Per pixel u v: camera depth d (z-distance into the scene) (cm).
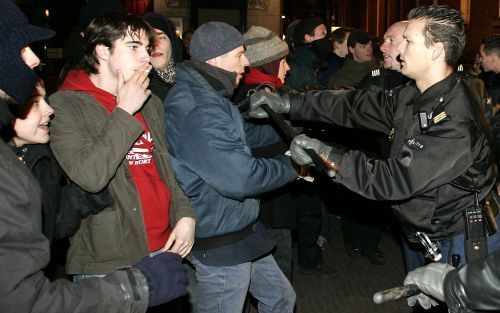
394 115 229
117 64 210
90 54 213
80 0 789
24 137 184
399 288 169
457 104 197
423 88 210
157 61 271
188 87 227
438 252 215
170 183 227
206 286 238
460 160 192
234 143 218
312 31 444
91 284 129
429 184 194
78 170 192
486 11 777
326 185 447
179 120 223
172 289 138
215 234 230
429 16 200
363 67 507
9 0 122
